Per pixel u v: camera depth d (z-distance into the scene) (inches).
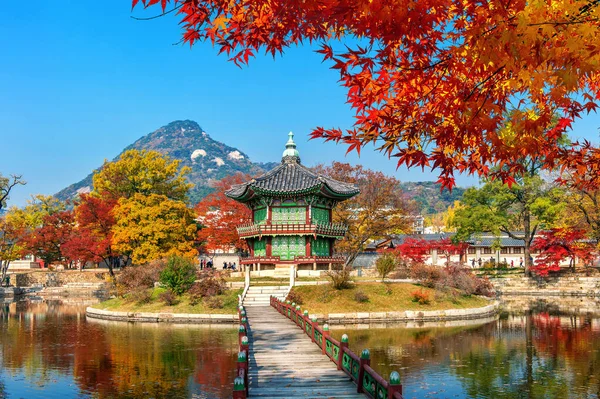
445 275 2046.0
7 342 1274.6
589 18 278.7
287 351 900.0
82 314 2007.9
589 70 278.5
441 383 848.3
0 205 3120.1
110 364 1002.1
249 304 1759.4
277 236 2197.3
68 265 3919.8
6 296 3107.8
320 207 2246.6
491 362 1005.8
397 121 343.3
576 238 2591.0
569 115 389.1
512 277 2822.3
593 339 1270.9
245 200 2314.2
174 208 2780.5
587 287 2677.2
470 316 1802.4
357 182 2844.5
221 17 351.9
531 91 337.1
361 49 315.3
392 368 959.6
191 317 1700.3
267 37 356.5
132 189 3444.9
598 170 430.3
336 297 1825.8
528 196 2714.1
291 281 1909.4
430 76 335.0
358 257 3041.3
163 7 322.7
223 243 3006.9
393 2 280.7
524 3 280.2
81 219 3006.9
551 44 286.2
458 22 318.3
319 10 301.0
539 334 1365.7
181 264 1924.2
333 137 361.4
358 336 1349.7
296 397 600.7
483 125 328.5
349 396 604.4
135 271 2154.3
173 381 864.9
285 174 2294.5
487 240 4087.1
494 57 286.8
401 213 2827.3
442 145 354.3
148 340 1282.0
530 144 353.4
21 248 3580.2
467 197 2822.3
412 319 1731.1
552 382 850.8
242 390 473.1
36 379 889.5
